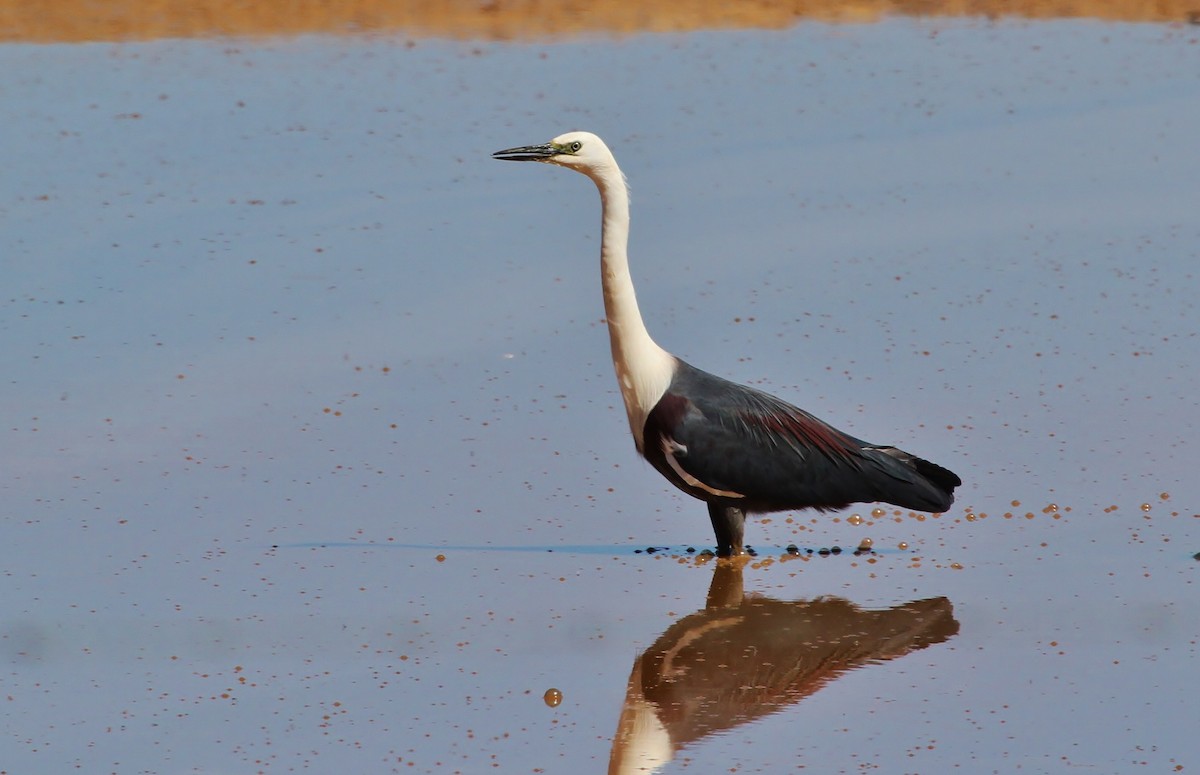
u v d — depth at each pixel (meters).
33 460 15.38
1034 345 18.22
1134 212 22.98
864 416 16.20
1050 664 11.27
